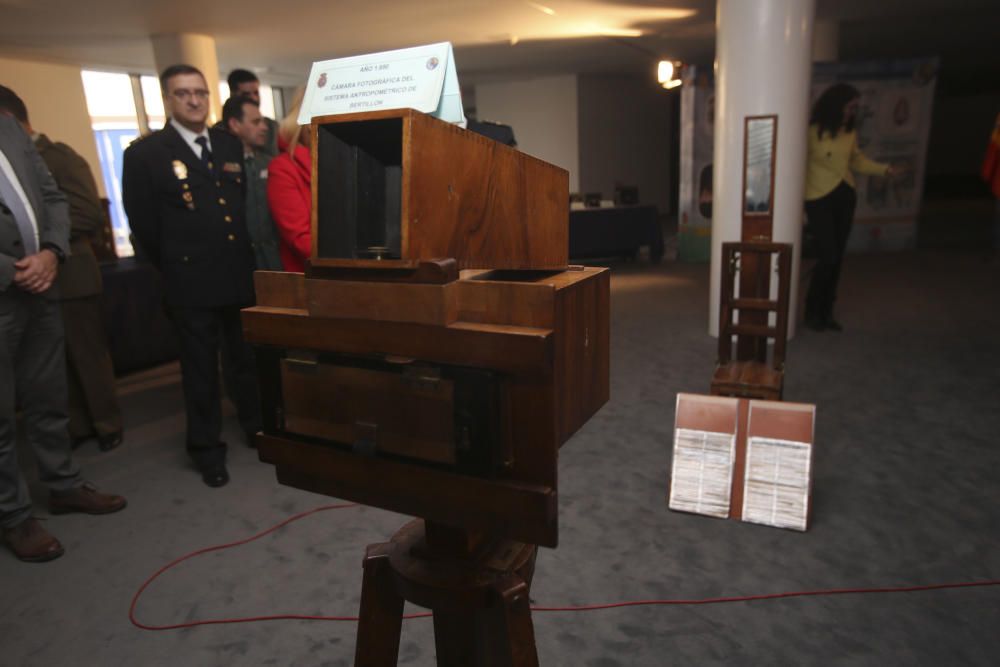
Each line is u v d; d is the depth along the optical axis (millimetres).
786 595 1747
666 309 5406
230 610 1785
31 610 1816
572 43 8328
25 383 2215
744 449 2170
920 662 1491
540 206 867
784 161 4012
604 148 12555
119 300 4070
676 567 1893
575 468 2561
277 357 806
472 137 704
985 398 3109
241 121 2631
